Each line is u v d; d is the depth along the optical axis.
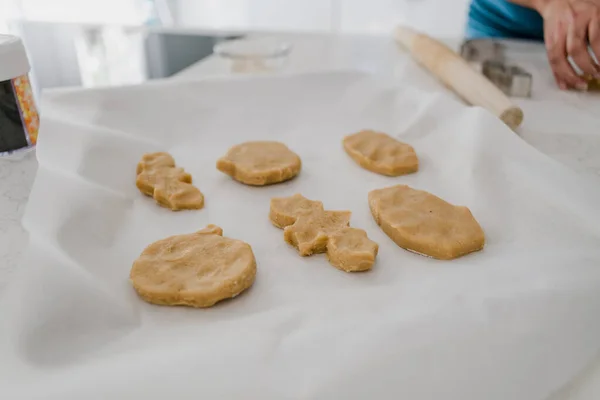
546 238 0.31
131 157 0.41
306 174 0.41
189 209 0.36
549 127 0.46
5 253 0.30
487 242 0.32
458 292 0.25
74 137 0.40
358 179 0.40
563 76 0.54
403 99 0.48
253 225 0.34
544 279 0.25
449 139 0.42
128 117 0.45
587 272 0.26
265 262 0.31
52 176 0.34
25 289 0.24
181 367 0.20
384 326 0.22
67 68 0.64
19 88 0.41
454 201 0.36
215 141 0.46
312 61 0.66
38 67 0.63
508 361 0.21
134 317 0.26
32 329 0.23
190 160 0.43
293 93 0.51
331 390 0.19
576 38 0.52
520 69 0.57
